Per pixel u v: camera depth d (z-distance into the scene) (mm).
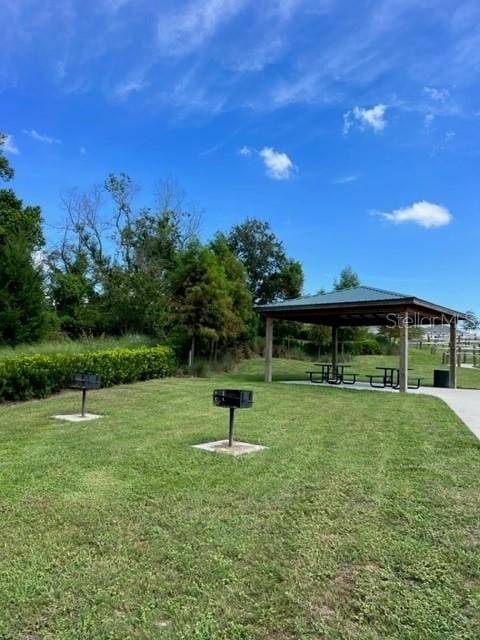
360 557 2900
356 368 21172
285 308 13844
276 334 24688
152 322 19016
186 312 15852
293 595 2479
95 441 5820
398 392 12352
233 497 3885
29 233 21344
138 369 13023
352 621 2271
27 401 9461
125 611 2318
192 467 4715
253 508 3652
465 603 2430
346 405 9438
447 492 4090
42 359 9906
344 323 17594
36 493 3926
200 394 10375
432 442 6055
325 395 11023
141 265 20797
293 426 6992
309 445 5750
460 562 2854
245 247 29531
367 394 11562
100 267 23781
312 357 24062
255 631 2189
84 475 4430
